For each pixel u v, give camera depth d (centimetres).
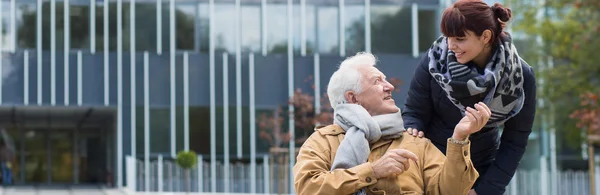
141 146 3578
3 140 4031
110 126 3944
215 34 3612
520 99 570
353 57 528
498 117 574
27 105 3497
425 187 509
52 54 3519
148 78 3584
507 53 544
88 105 3534
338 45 3622
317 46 3625
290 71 3616
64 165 4075
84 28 3547
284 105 3609
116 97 3562
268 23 3622
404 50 3628
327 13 3631
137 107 3575
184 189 3322
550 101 2781
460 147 486
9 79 3484
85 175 4078
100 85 3547
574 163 3625
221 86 3612
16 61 3494
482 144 619
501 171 614
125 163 3559
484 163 634
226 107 3606
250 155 3609
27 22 3512
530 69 577
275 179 3291
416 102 607
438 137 616
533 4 2794
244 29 3619
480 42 530
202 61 3609
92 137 4091
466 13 524
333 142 509
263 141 3609
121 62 3569
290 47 3619
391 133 511
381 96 512
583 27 2702
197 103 3603
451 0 3625
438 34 3628
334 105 522
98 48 3553
